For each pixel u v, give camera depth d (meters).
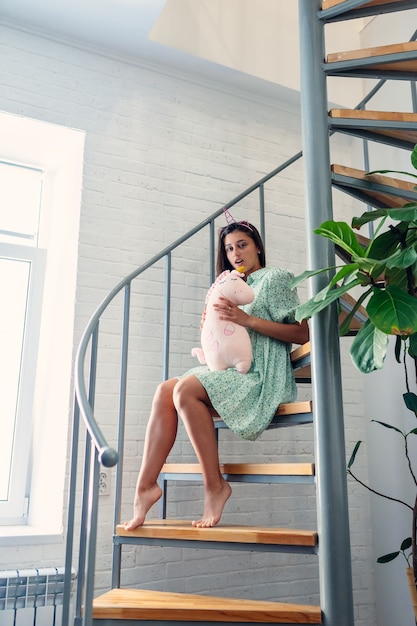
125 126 3.13
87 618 1.56
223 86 3.45
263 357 2.15
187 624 1.72
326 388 1.88
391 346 3.30
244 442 3.08
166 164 3.20
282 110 3.65
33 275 3.15
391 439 3.23
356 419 3.43
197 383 2.01
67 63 3.04
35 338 3.08
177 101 3.32
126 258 2.97
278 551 1.81
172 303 3.05
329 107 3.71
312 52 2.19
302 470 1.89
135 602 1.78
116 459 1.49
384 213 2.09
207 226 3.22
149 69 3.26
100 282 2.88
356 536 3.26
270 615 1.72
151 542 1.98
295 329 2.18
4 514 2.82
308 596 3.04
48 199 3.32
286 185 3.55
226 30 3.36
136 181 3.09
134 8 2.82
